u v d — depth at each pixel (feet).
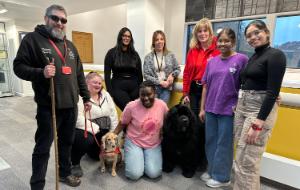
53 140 5.57
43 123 5.29
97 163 7.74
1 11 15.47
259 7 12.98
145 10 10.73
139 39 11.16
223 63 5.91
